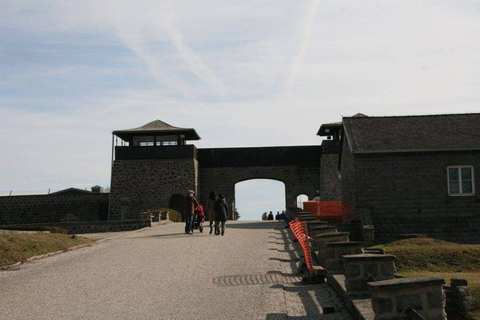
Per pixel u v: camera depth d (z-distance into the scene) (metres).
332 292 10.68
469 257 17.94
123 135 45.97
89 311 9.63
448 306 11.48
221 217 22.91
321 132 46.50
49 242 18.84
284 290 11.19
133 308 9.77
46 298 10.83
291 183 46.28
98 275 13.36
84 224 32.41
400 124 29.17
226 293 10.87
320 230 14.38
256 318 8.84
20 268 14.96
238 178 46.75
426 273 16.44
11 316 9.42
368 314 7.53
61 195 47.12
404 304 6.91
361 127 29.06
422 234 24.67
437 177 26.45
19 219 47.19
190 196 24.36
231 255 16.23
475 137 27.11
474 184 26.34
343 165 31.00
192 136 46.94
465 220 26.22
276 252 16.84
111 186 45.06
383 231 26.25
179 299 10.41
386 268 9.02
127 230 31.94
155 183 44.91
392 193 26.47
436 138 27.23
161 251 17.62
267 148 46.72
